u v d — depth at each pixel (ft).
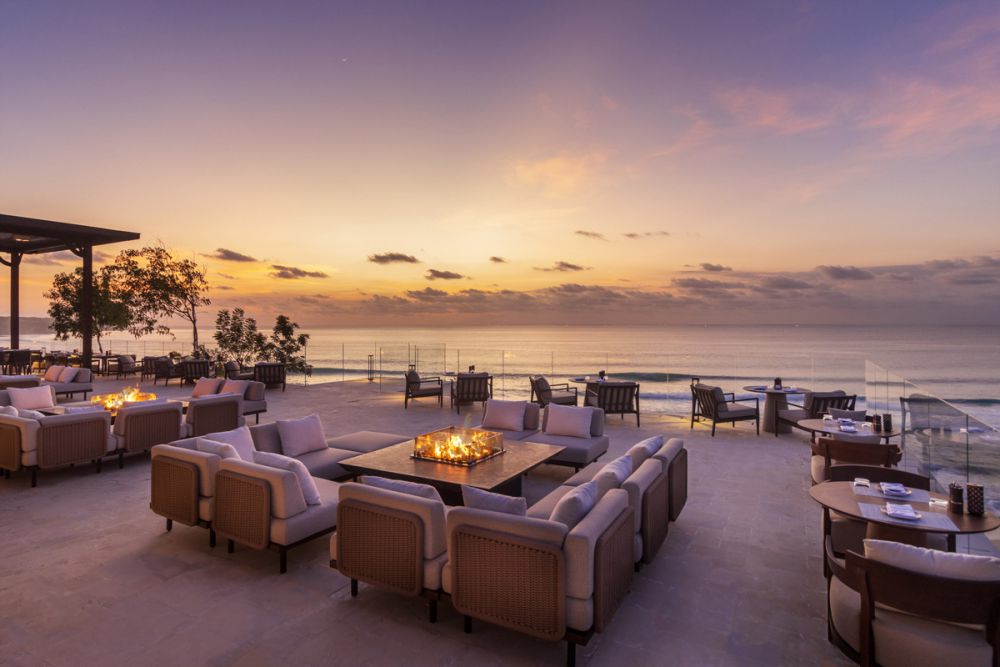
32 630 9.80
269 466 13.32
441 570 10.05
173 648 9.25
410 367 51.78
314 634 9.75
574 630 8.73
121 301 67.51
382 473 16.47
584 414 22.39
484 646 9.43
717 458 23.77
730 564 13.01
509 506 9.80
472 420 32.55
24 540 14.24
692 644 9.52
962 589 6.91
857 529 12.20
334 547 11.37
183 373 48.39
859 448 15.24
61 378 39.60
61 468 21.63
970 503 10.27
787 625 10.19
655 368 104.73
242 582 11.89
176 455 14.37
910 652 7.26
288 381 65.82
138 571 12.41
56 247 49.78
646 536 12.24
